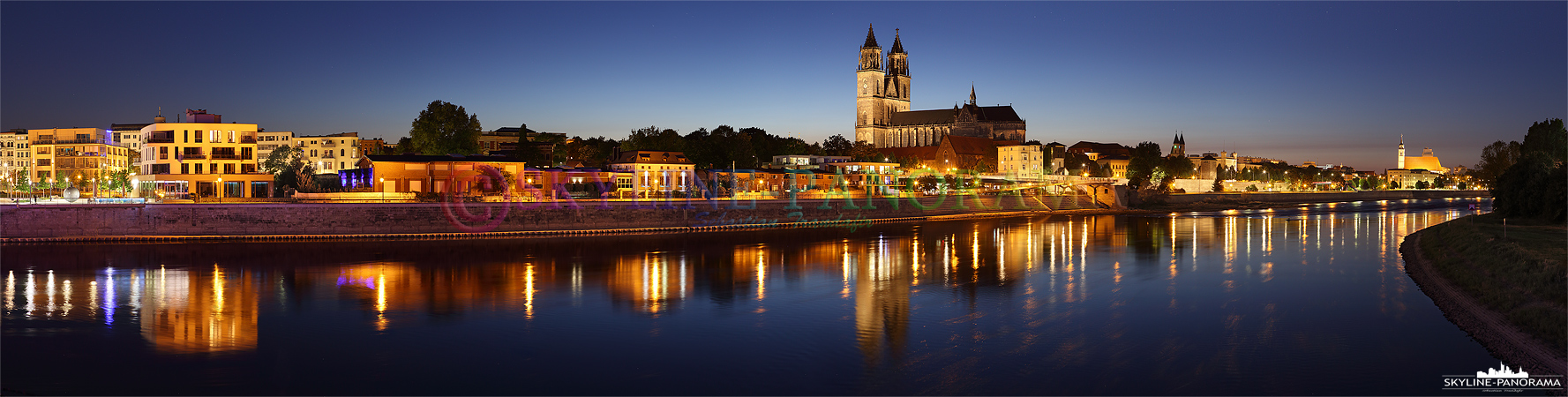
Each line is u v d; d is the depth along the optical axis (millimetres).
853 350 42656
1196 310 53531
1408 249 90625
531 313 52812
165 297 58812
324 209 103188
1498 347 42219
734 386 36594
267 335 46031
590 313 52844
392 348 43250
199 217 98938
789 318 51094
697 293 61375
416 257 85062
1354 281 66000
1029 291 62094
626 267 77312
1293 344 43250
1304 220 158000
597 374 38406
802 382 37125
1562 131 135125
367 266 76938
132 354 41656
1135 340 44562
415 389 36094
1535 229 91562
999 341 44375
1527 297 48500
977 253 91375
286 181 160000
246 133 144000
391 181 132875
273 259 81750
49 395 34844
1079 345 43562
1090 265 79438
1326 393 34812
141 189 142500
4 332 46500
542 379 37562
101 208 95938
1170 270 74875
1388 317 50469
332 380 37281
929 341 44500
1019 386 36281
